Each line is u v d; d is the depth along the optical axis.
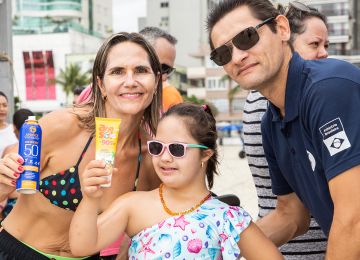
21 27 49.12
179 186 1.85
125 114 1.93
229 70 1.95
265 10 1.86
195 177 1.91
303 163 1.88
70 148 1.95
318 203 1.91
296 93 1.79
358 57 42.22
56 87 47.78
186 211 1.83
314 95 1.63
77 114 1.97
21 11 61.91
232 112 47.38
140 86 1.87
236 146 35.72
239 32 1.84
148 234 1.80
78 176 1.93
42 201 1.93
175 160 1.83
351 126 1.54
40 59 47.47
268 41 1.84
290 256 2.64
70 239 1.65
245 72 1.87
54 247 1.99
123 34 1.92
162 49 3.49
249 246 1.86
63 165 1.94
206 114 2.00
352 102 1.55
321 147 1.66
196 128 1.89
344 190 1.55
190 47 59.53
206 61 48.81
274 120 2.04
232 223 1.81
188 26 59.56
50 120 1.91
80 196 1.91
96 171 1.58
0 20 5.21
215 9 1.97
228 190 9.91
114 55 1.87
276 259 1.84
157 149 1.87
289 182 2.16
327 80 1.61
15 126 4.95
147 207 1.87
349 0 45.31
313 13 2.49
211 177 2.10
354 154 1.52
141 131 2.21
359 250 1.55
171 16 60.00
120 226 1.82
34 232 1.98
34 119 1.76
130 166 2.08
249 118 2.70
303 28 2.44
